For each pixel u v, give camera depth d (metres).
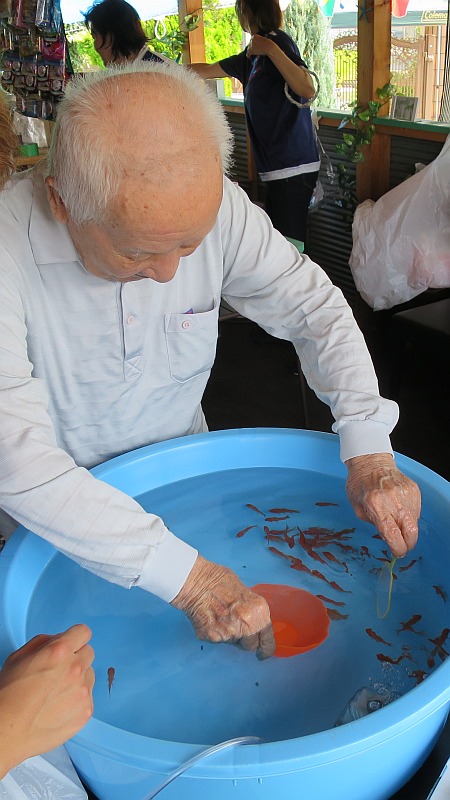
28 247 1.09
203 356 1.34
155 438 1.42
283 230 3.71
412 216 2.82
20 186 1.10
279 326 1.34
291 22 4.93
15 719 0.66
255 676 0.96
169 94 0.86
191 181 0.85
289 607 1.07
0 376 0.98
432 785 0.87
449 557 1.13
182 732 0.88
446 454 2.62
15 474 0.92
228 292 1.38
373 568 1.15
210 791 0.73
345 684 0.94
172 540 0.94
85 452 1.35
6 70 3.79
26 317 1.13
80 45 5.54
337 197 3.86
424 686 0.78
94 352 1.21
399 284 2.94
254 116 3.53
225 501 1.32
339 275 4.04
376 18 3.21
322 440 1.34
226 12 6.16
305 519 1.27
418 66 4.05
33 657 0.72
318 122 3.85
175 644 1.02
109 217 0.86
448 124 3.19
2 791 0.76
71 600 1.10
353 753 0.73
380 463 1.13
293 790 0.73
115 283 1.15
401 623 1.04
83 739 0.75
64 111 0.88
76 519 0.90
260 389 3.19
